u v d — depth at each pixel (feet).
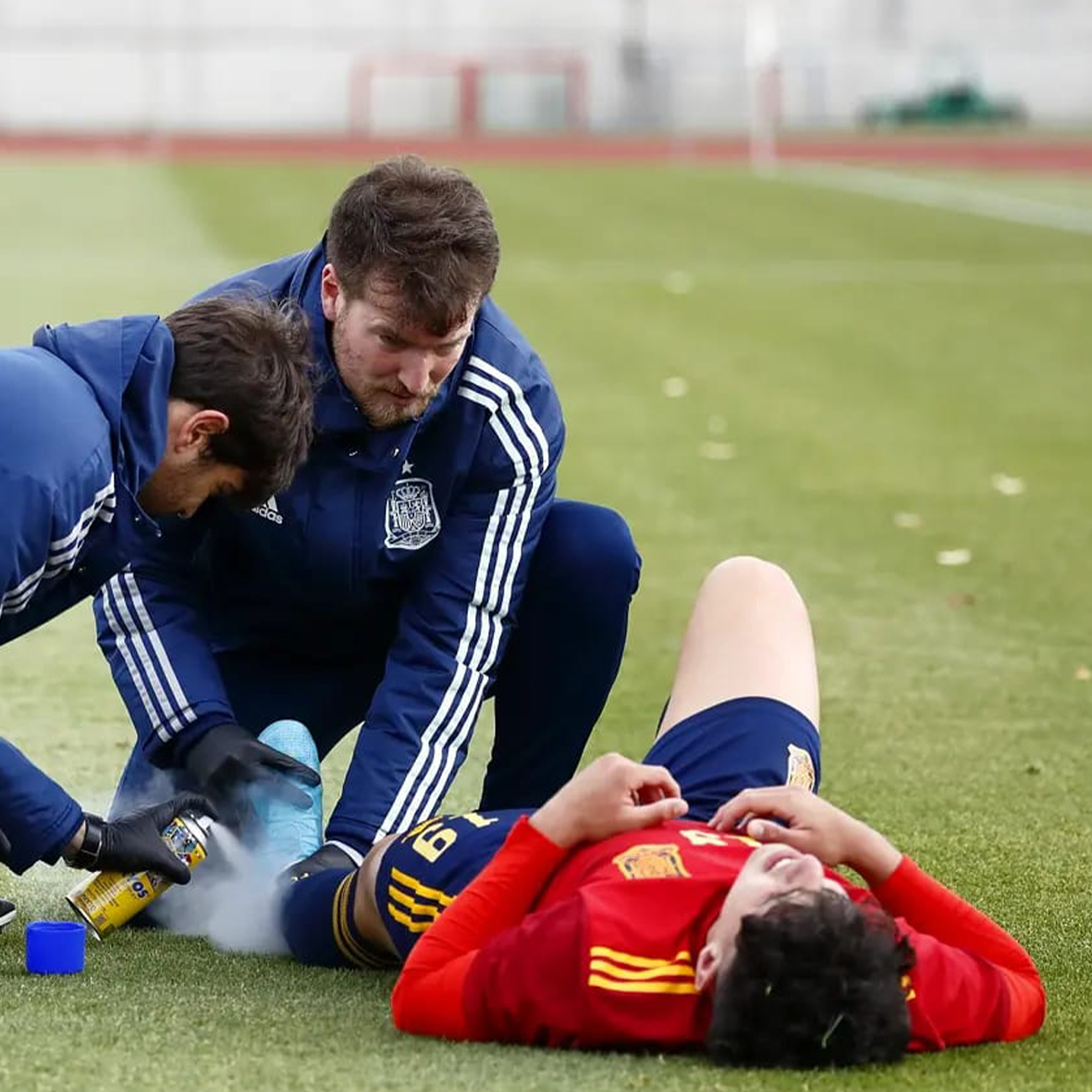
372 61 490.90
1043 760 63.41
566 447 118.93
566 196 295.69
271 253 211.41
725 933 34.60
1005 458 119.03
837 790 59.62
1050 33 504.02
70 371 39.09
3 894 48.34
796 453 118.83
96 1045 36.65
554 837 37.04
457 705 47.16
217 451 40.50
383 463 46.73
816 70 502.79
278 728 47.65
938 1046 36.45
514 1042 36.58
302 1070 35.19
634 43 498.69
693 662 43.70
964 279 206.28
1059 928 46.57
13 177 301.63
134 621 47.52
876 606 84.53
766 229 253.85
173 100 487.20
